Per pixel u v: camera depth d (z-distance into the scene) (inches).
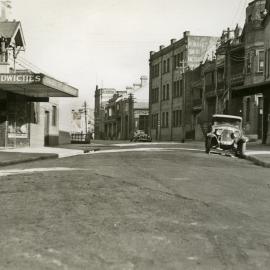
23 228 279.7
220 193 426.3
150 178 520.1
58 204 353.7
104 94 4874.5
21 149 1119.6
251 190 452.8
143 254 231.0
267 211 347.3
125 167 656.4
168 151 1122.7
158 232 273.0
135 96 3624.5
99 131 4825.3
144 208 342.3
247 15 1877.5
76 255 228.2
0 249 236.2
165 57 3014.3
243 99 1793.8
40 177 518.0
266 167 740.0
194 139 2496.3
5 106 1146.7
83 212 325.1
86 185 450.6
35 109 1298.0
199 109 2458.2
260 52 1716.3
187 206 355.3
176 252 235.3
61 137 1711.4
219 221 307.1
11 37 1117.1
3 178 514.3
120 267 211.2
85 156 951.0
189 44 2659.9
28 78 991.0
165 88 3011.8
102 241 252.5
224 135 1013.8
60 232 270.4
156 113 3184.1
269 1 1549.0
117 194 399.5
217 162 804.6
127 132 3747.5
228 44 1798.7
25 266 210.8
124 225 288.5
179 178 529.7
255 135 1715.1
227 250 240.4
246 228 289.3
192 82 2605.8
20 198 380.8
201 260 223.3
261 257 230.1
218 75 2192.4
